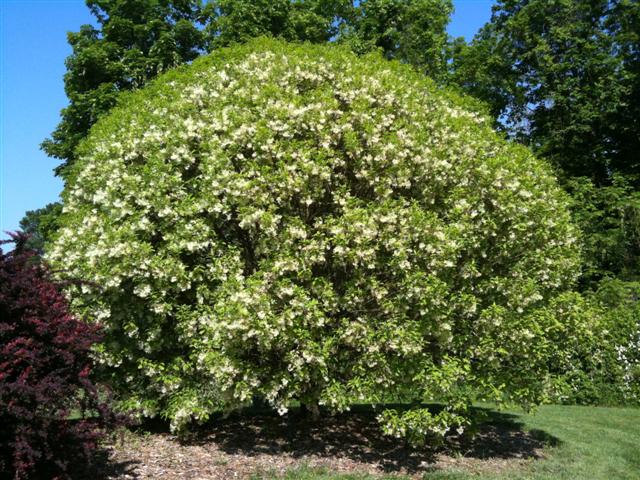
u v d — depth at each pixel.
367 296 6.19
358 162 6.35
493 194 6.54
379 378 5.89
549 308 6.76
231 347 5.94
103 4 17.58
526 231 6.61
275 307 5.92
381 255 6.19
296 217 6.07
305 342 5.71
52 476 4.63
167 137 6.55
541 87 19.69
